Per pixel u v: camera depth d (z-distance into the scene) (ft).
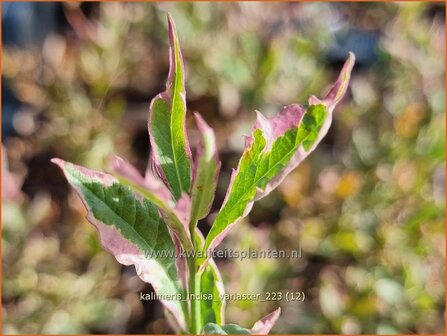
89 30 1.80
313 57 1.78
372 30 1.99
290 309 1.42
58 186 1.74
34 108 1.79
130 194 0.40
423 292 1.48
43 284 1.44
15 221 1.46
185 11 1.77
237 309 1.29
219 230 0.39
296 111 0.39
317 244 1.55
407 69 1.74
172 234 0.40
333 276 1.52
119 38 1.79
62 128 1.69
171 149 0.38
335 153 1.73
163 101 0.38
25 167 1.73
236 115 1.68
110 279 1.49
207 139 0.34
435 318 1.49
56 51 1.75
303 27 1.85
